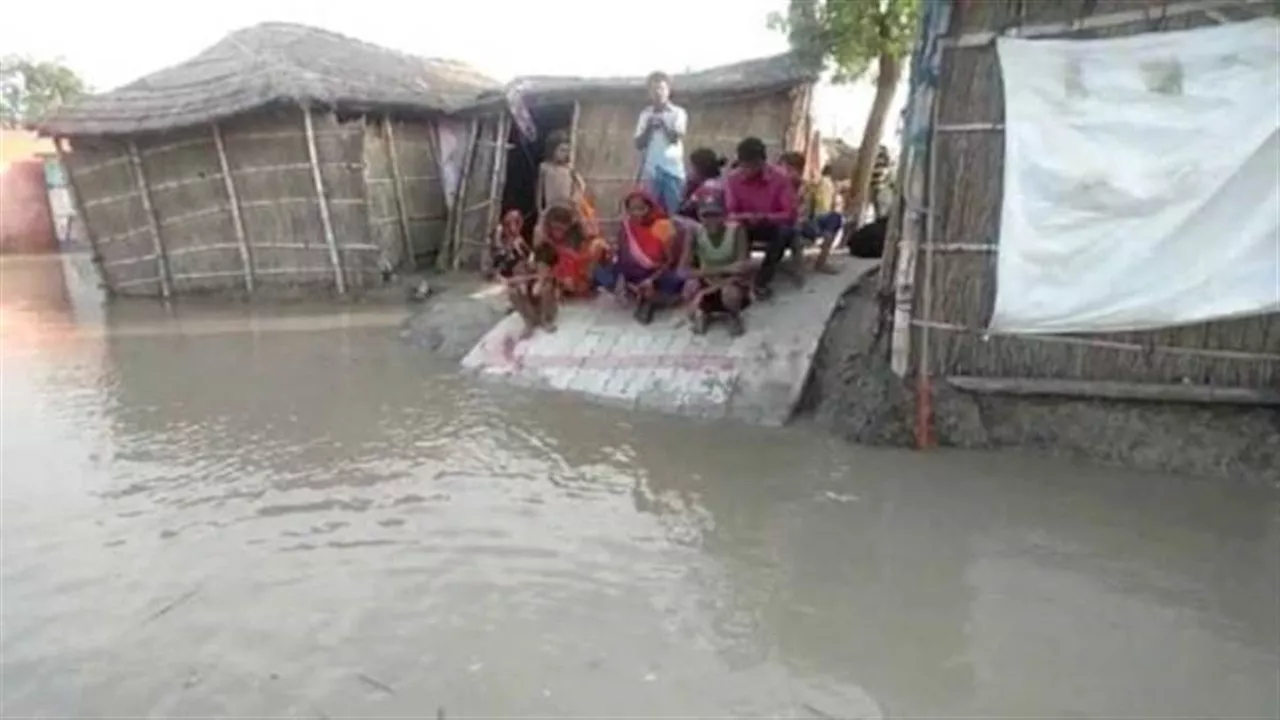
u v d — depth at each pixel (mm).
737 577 4234
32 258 18953
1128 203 5105
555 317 7906
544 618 3900
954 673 3484
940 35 5254
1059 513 4785
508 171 13406
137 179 12195
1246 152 4871
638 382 6898
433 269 13062
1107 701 3305
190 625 3896
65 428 6578
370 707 3330
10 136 21609
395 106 12414
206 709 3342
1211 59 4855
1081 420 5473
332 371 8055
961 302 5570
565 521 4848
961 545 4492
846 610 3943
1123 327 5293
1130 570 4211
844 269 8234
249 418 6719
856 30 10984
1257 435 5145
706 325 7199
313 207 11602
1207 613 3848
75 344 9531
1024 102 5191
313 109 11273
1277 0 4715
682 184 9031
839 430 5953
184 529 4828
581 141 11344
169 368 8352
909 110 5520
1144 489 5012
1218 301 5070
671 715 3252
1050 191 5234
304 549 4566
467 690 3414
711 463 5613
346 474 5559
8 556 4547
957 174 5430
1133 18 4953
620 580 4215
